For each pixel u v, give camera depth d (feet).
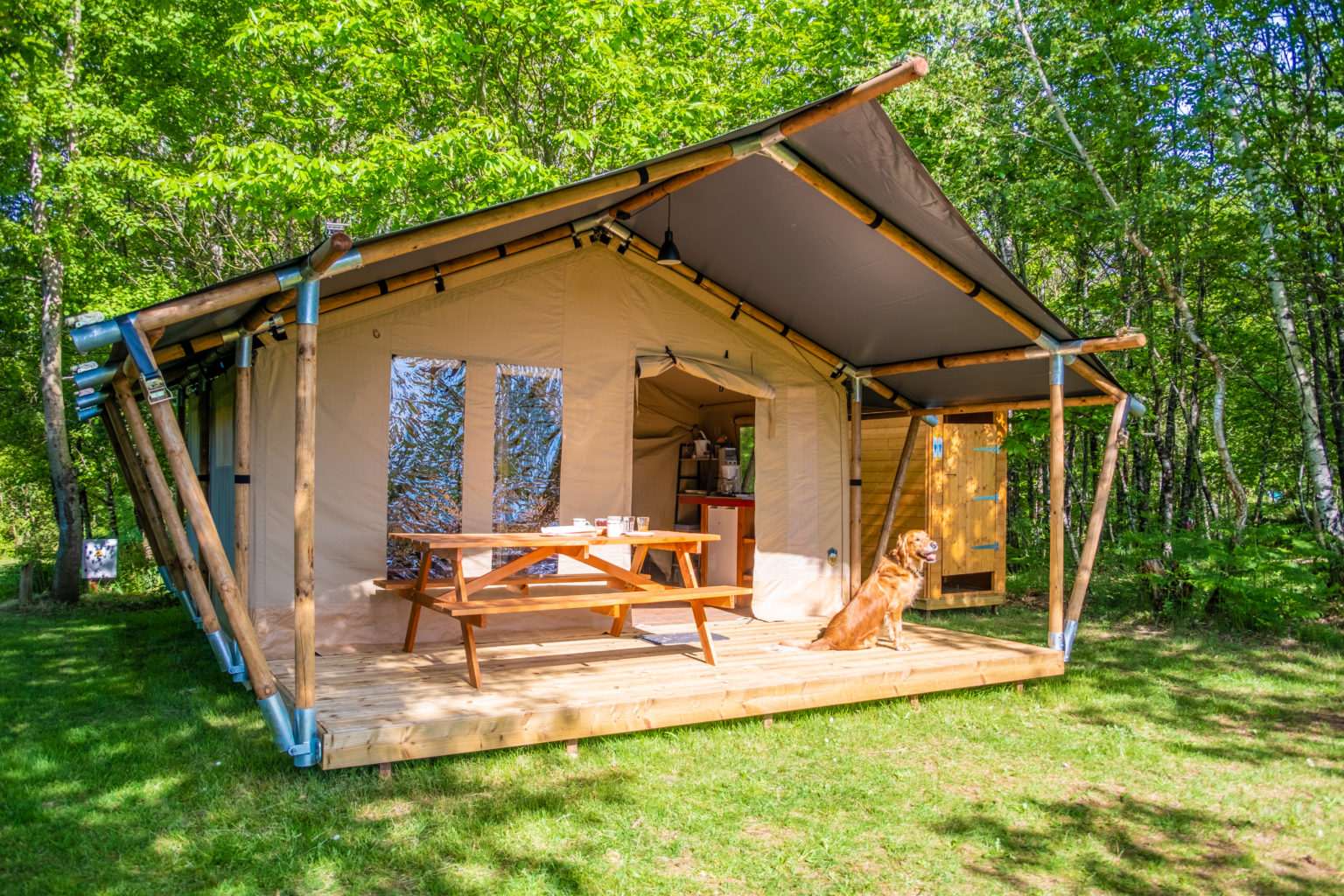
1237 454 40.40
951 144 33.76
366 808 11.60
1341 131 28.27
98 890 9.32
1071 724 16.63
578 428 21.80
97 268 33.71
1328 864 10.80
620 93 31.09
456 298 20.48
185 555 16.37
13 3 28.43
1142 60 30.53
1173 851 11.12
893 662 18.10
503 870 10.06
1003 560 30.81
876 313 21.17
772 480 24.75
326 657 17.87
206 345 17.02
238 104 36.19
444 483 20.30
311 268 11.69
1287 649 24.04
